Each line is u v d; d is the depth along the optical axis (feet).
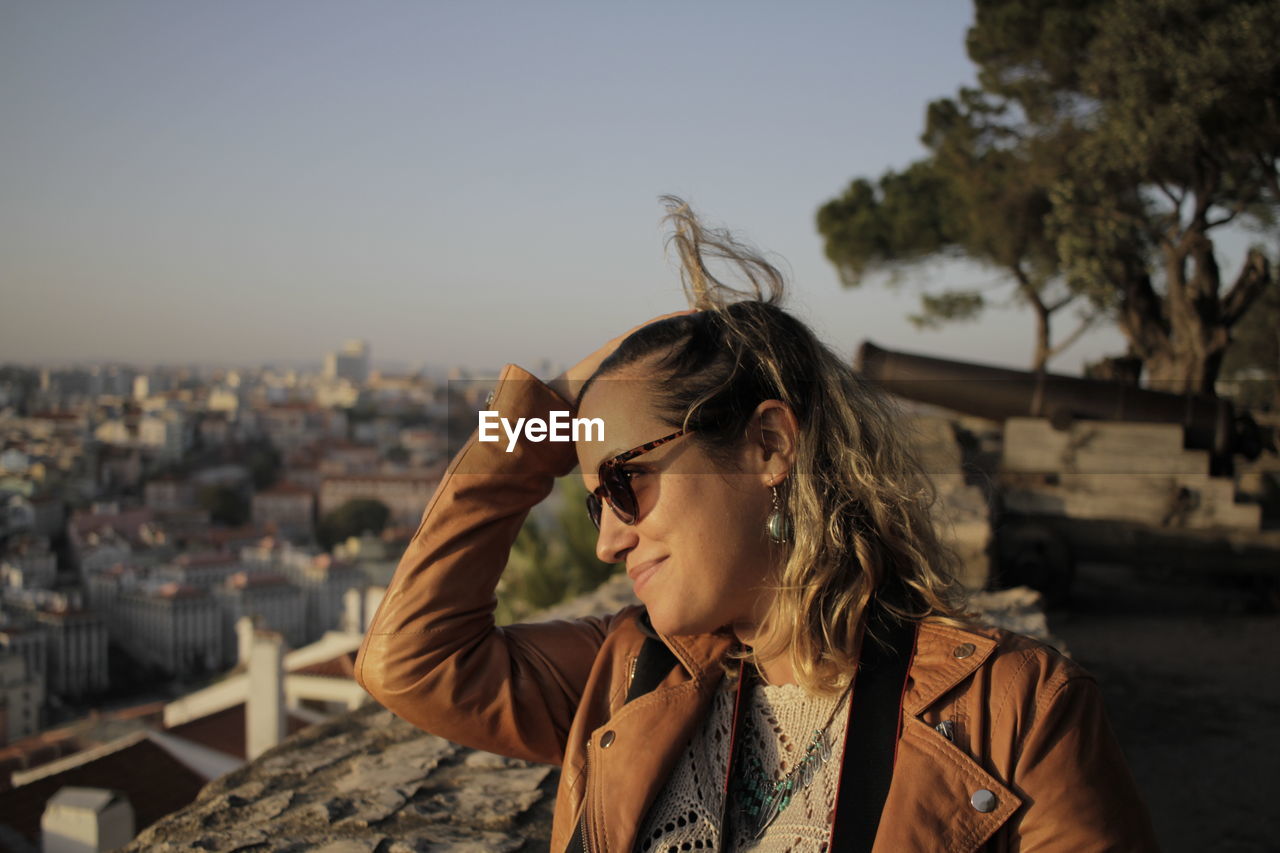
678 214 4.03
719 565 3.45
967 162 52.95
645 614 4.20
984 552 18.38
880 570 3.43
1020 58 46.68
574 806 3.81
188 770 46.34
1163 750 14.26
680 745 3.61
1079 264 41.93
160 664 248.93
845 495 3.46
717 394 3.44
